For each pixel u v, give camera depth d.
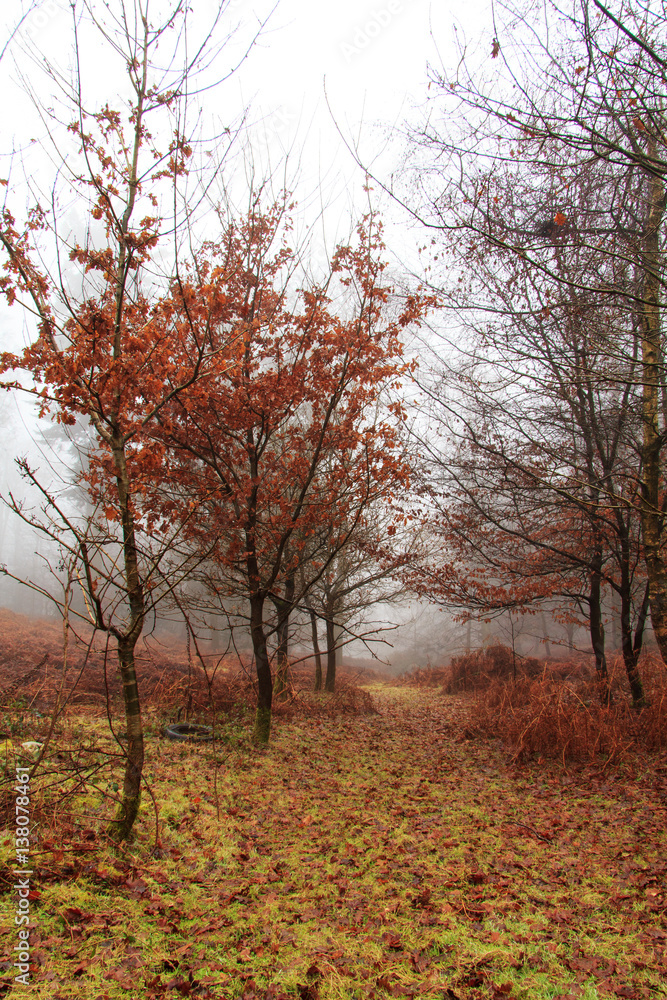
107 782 5.76
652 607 8.39
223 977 3.29
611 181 5.95
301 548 8.66
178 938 3.63
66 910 3.64
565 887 4.73
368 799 6.91
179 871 4.51
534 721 8.83
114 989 3.07
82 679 11.12
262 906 4.19
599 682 10.48
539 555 10.69
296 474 8.26
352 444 7.94
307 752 8.88
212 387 7.51
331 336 7.83
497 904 4.40
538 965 3.64
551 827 6.04
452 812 6.52
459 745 9.71
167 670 13.16
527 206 6.69
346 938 3.87
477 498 10.08
